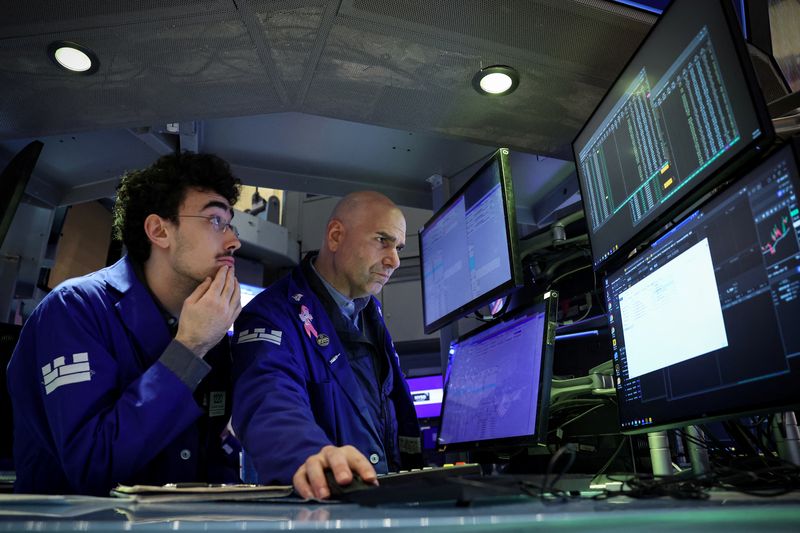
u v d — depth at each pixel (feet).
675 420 3.57
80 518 1.79
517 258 5.49
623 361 4.37
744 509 1.50
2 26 6.40
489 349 5.62
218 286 4.32
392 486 2.52
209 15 6.31
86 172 10.38
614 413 4.75
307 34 6.64
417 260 14.08
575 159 5.78
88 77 7.24
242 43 6.76
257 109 8.02
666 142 4.07
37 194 10.43
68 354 3.91
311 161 10.26
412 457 5.96
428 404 10.39
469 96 7.72
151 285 4.73
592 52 6.84
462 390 5.91
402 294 13.96
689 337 3.52
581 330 5.79
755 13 6.33
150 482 4.25
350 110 8.07
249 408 4.15
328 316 5.65
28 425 4.03
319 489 2.63
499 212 5.78
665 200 4.03
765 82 5.96
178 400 3.84
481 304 5.98
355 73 7.31
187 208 4.62
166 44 6.74
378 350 6.30
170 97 7.70
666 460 4.16
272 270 15.53
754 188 3.01
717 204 3.33
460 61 7.07
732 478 2.88
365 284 6.00
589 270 6.02
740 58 3.21
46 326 4.05
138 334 4.32
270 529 1.39
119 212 5.02
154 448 3.76
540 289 6.41
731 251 3.17
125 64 7.06
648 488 2.54
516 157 9.60
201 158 4.88
